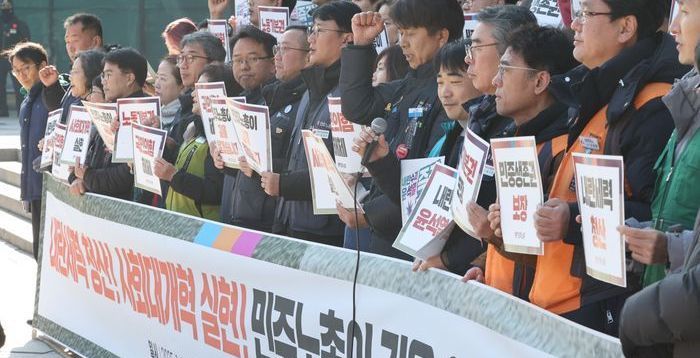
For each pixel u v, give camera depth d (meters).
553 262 5.10
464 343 5.40
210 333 7.83
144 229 8.71
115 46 12.95
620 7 5.13
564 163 5.20
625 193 4.96
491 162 5.77
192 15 28.59
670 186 4.61
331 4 7.82
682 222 4.55
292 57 8.38
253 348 7.34
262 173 7.57
